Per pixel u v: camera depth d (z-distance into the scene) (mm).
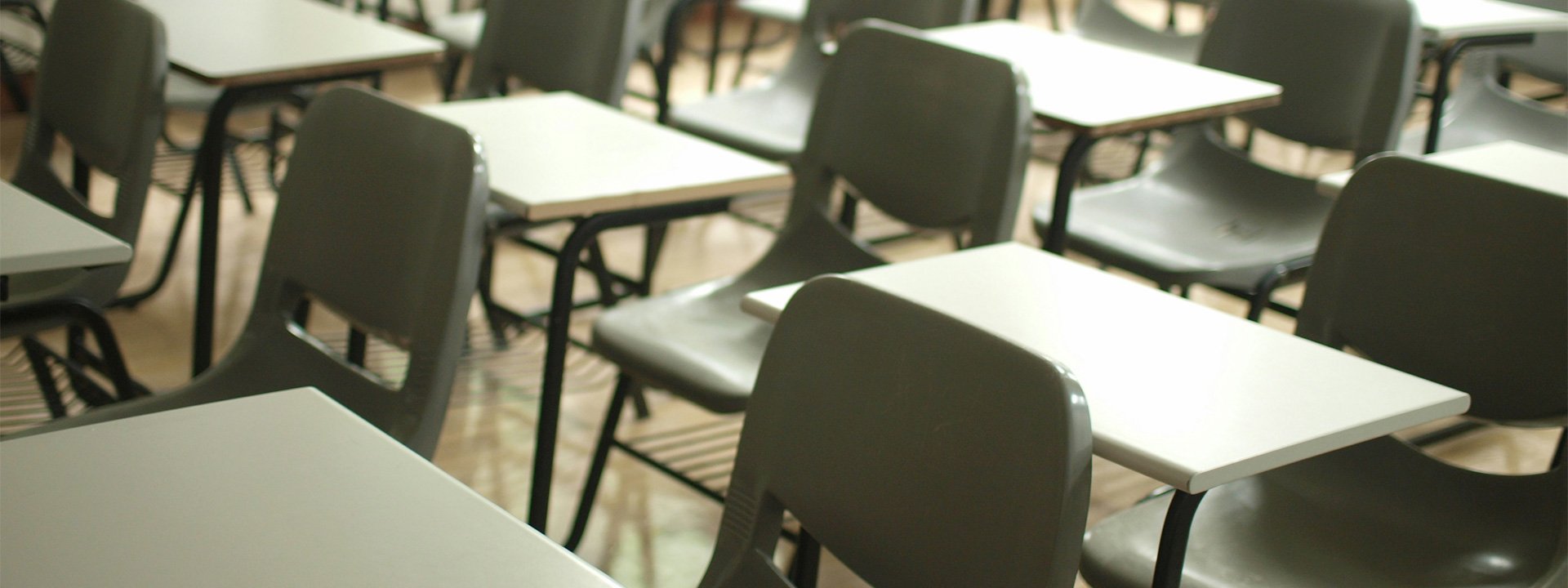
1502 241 1690
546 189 1993
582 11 3029
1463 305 1722
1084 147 2523
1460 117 3465
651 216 2123
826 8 3607
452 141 1657
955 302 1622
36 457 1072
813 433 1271
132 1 2324
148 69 2240
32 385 2416
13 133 4711
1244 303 3773
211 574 939
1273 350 1538
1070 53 3002
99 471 1059
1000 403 1126
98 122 2324
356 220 1757
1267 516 1707
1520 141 3336
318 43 2828
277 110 3980
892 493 1203
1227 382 1439
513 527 1030
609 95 2969
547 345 2080
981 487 1133
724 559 1345
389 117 1750
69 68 2408
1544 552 1569
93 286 2217
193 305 3350
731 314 2312
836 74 2424
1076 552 1091
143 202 2270
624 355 2141
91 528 982
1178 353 1511
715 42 4840
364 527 1011
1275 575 1585
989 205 2199
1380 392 1436
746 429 1328
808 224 2457
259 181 4266
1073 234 2707
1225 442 1294
